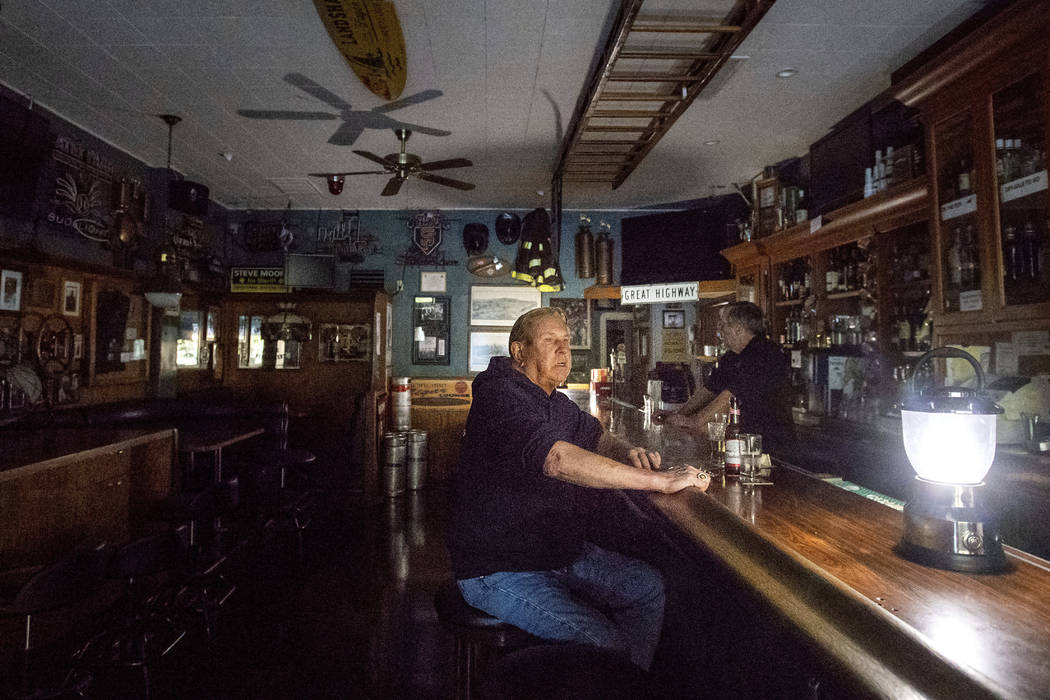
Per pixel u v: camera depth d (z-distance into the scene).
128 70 3.88
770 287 5.24
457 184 4.80
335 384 6.52
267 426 4.94
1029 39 2.55
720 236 6.14
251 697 2.59
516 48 3.54
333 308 6.59
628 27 2.84
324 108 4.42
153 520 3.44
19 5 3.20
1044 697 0.68
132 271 5.27
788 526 1.42
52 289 4.50
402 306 7.39
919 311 3.82
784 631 0.97
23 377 4.10
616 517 2.39
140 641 2.59
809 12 3.22
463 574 1.81
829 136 4.68
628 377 7.39
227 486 3.42
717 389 3.47
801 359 4.87
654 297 6.11
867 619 0.87
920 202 3.52
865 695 0.77
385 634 3.17
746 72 3.89
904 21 3.32
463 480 1.90
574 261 7.43
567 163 4.91
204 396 6.06
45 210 4.44
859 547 1.27
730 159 5.55
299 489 5.61
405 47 3.54
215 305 6.50
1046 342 2.69
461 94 4.15
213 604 3.27
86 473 3.25
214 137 5.04
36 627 2.79
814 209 4.91
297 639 3.12
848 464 3.87
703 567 1.33
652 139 4.31
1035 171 2.68
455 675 1.85
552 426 1.75
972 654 0.80
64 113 4.56
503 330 7.41
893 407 3.72
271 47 3.57
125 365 5.33
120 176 5.32
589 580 1.88
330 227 7.36
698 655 1.68
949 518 1.14
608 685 1.11
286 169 5.88
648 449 2.51
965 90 2.96
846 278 4.48
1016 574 1.11
